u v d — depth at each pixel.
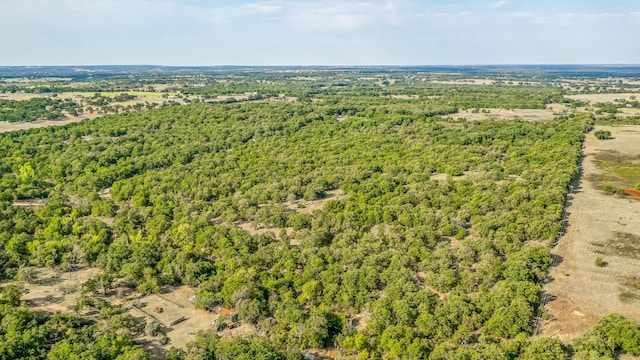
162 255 78.31
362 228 84.25
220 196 103.25
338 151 130.25
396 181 104.25
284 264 73.06
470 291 63.34
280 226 89.44
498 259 68.06
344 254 73.38
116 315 61.41
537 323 55.47
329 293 64.25
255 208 95.00
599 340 49.66
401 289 62.84
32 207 100.69
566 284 63.12
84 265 78.06
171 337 59.59
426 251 72.25
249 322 61.66
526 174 102.31
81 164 123.56
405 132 148.62
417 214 84.62
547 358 48.00
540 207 83.75
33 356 52.38
